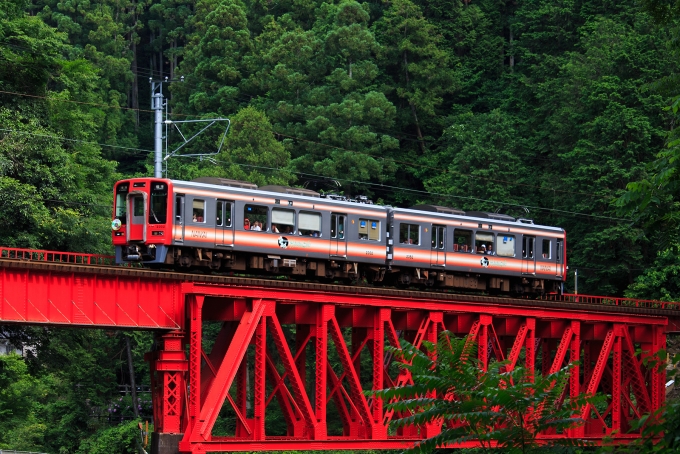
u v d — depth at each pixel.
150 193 97.44
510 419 46.91
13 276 82.00
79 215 121.75
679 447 42.03
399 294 101.69
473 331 109.56
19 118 123.38
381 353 99.94
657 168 73.19
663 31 193.12
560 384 46.66
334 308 96.69
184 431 89.25
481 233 125.94
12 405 145.50
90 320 84.94
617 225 180.00
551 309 117.00
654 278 156.00
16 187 112.81
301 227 108.44
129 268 87.00
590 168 182.75
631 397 150.38
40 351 130.38
